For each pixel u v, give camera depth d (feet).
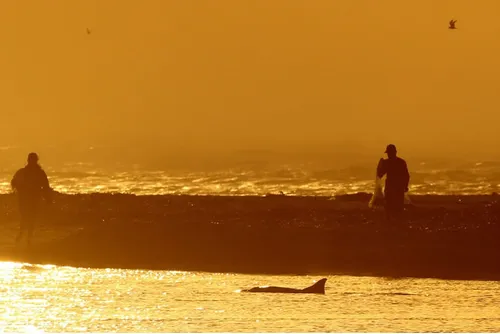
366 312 211.61
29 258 290.15
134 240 309.63
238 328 194.18
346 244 304.09
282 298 228.22
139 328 193.67
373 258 288.92
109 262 284.20
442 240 305.53
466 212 364.99
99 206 394.52
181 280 256.11
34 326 194.80
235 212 373.61
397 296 233.55
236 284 249.75
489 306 220.23
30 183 308.81
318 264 283.38
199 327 195.00
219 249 300.81
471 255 290.35
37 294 230.68
